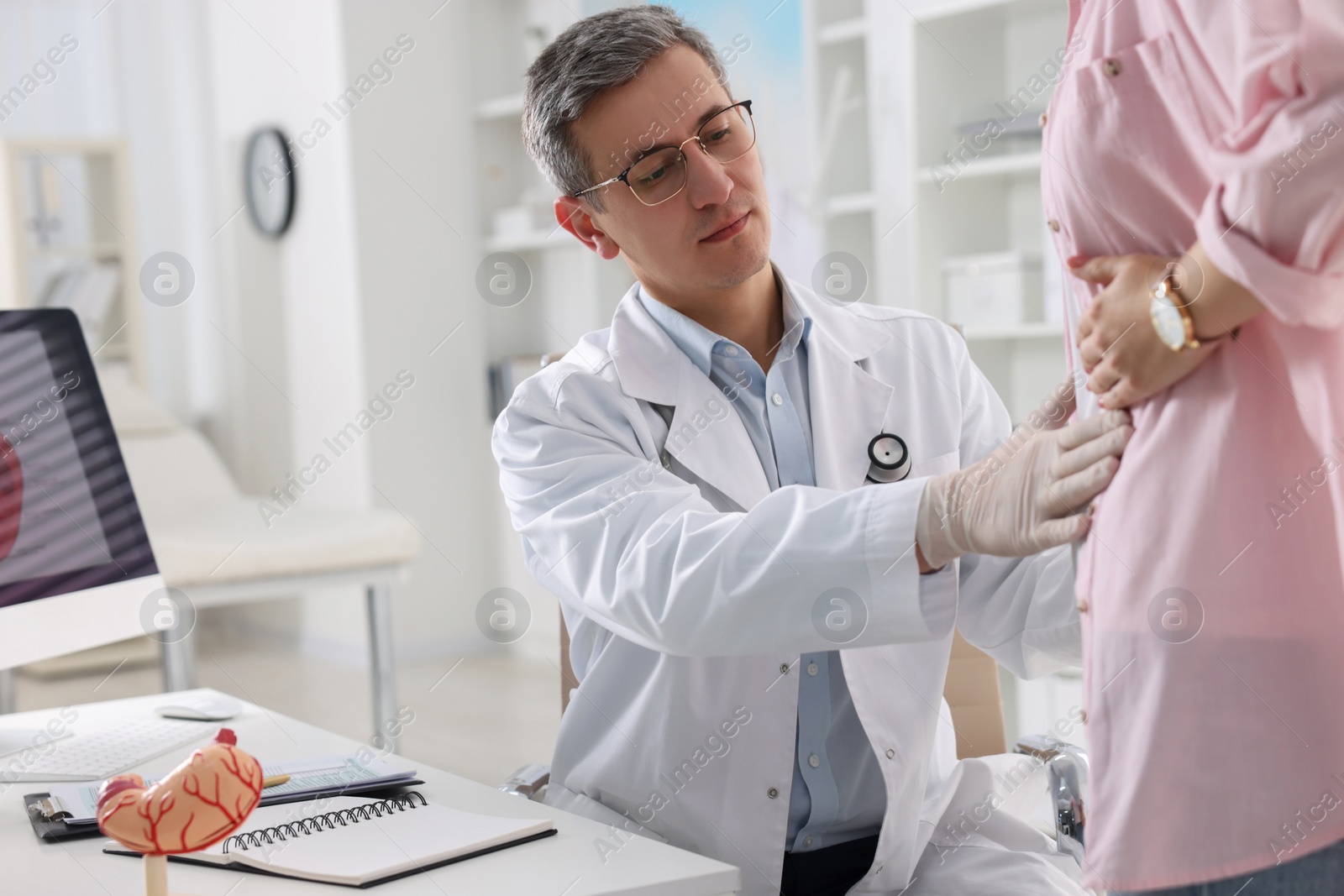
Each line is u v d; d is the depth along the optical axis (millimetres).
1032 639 1252
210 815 803
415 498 4570
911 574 1005
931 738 1335
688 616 1101
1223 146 780
